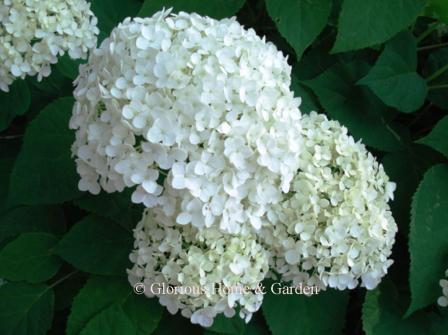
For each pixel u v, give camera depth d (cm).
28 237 72
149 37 58
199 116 55
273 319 71
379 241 65
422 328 74
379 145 78
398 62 77
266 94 59
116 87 57
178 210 58
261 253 62
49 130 73
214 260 60
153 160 56
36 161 72
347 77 79
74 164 72
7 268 71
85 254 68
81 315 66
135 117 56
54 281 74
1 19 72
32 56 73
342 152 65
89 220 69
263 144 57
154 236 62
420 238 73
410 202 77
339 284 66
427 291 72
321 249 63
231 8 78
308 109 78
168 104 56
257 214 59
